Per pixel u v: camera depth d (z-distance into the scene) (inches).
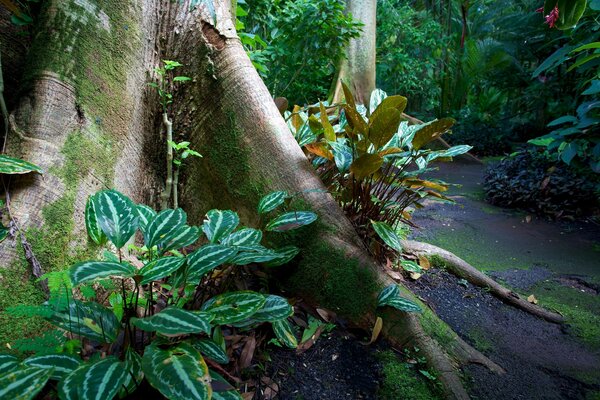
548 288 120.0
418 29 452.1
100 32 85.5
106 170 83.8
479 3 481.4
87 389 42.6
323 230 85.7
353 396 65.9
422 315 81.5
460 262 116.1
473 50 449.7
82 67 82.1
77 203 75.5
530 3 430.9
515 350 86.4
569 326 98.7
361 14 299.3
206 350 56.9
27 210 69.1
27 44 96.1
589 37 158.6
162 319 48.7
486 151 420.2
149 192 99.0
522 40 429.7
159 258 59.1
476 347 85.4
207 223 72.0
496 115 513.3
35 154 73.6
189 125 97.7
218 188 96.4
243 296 61.1
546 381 76.7
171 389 43.6
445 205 212.8
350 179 97.1
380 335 78.8
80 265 49.7
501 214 198.2
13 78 93.7
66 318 55.2
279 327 71.9
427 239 161.2
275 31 233.5
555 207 193.3
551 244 157.9
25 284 64.4
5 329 59.9
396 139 103.7
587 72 211.2
